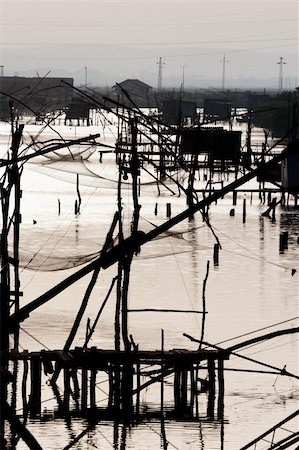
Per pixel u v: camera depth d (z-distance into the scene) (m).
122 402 57.06
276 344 73.25
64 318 78.69
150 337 74.12
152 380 39.59
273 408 59.31
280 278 101.12
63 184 185.62
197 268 105.19
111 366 56.75
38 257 82.56
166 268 104.12
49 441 52.81
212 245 120.31
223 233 132.00
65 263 76.12
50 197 164.88
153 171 184.25
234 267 106.81
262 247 121.69
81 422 56.19
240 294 92.44
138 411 57.88
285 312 85.12
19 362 66.00
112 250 38.59
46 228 124.44
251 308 86.25
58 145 50.69
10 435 52.09
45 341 71.38
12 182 64.44
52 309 81.81
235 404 59.94
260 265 108.56
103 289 92.00
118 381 57.12
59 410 57.53
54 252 89.31
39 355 57.94
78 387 60.19
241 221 144.25
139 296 90.00
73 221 134.38
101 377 65.56
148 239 38.06
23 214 141.12
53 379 57.81
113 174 177.00
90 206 153.00
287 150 35.09
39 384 58.38
